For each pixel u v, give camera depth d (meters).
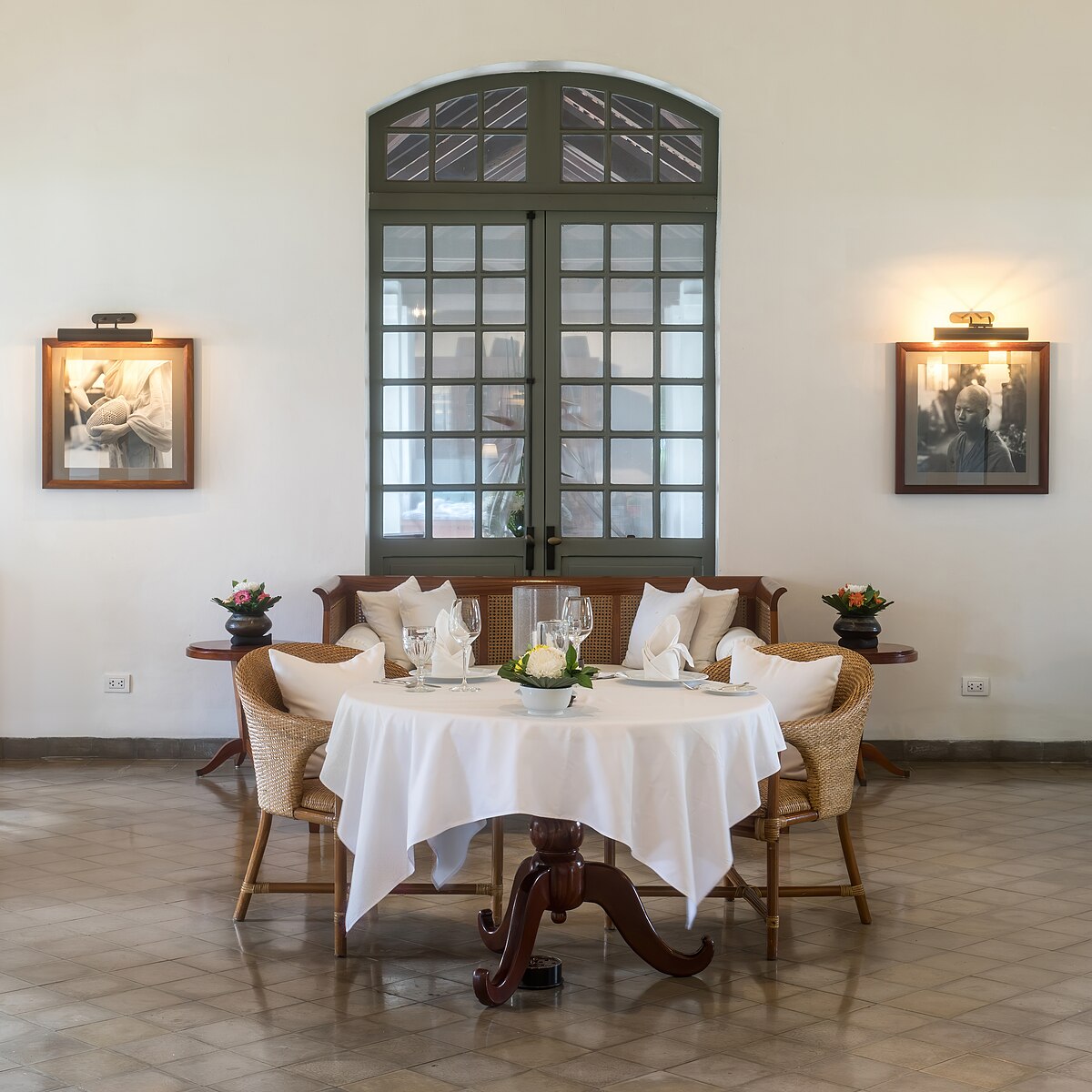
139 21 7.18
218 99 7.20
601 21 7.21
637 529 7.44
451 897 4.53
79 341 7.07
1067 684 7.29
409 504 7.43
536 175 7.38
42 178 7.20
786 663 4.36
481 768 3.35
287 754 3.99
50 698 7.23
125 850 5.14
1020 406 7.22
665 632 4.09
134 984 3.60
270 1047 3.15
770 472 7.25
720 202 7.27
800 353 7.25
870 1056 3.11
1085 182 7.25
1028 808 6.04
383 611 6.79
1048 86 7.24
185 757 7.21
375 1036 3.23
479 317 7.42
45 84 7.18
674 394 7.45
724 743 3.49
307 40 7.20
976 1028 3.29
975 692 7.27
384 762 3.53
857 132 7.23
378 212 7.39
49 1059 3.07
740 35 7.23
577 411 7.45
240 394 7.21
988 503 7.27
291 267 7.21
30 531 7.23
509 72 7.35
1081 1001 3.50
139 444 7.18
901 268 7.25
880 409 7.25
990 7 7.23
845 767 4.07
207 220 7.20
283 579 7.23
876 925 4.20
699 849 3.44
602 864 3.67
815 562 7.26
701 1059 3.09
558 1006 3.46
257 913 4.30
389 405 7.43
